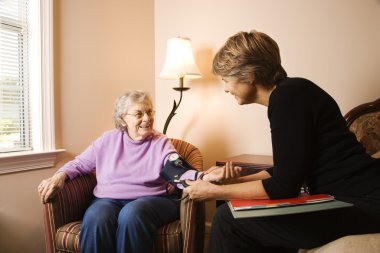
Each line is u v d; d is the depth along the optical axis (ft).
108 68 6.98
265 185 3.06
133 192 4.91
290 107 2.96
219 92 7.29
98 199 4.94
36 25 5.60
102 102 6.86
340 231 3.04
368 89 5.77
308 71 6.26
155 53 8.16
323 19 6.07
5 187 5.13
